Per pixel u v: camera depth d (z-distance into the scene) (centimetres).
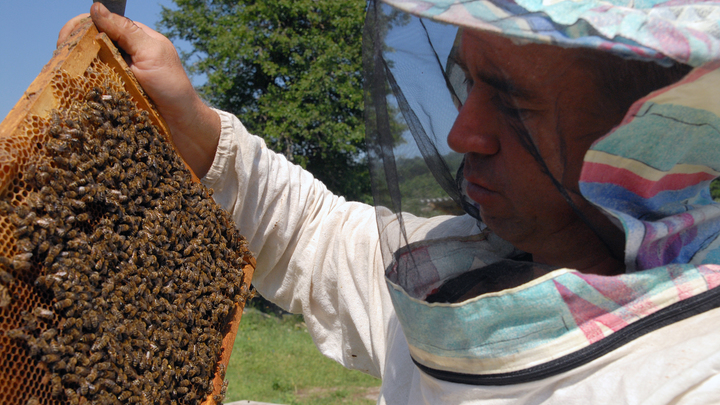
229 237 135
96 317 88
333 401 723
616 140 79
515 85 82
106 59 108
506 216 102
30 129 85
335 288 161
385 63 114
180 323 109
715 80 71
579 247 101
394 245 114
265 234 155
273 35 1642
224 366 123
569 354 84
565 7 74
